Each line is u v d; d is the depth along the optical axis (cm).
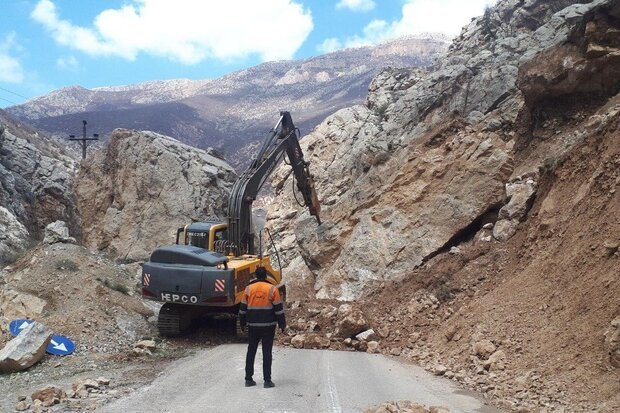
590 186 1346
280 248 3192
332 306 1759
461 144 2217
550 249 1364
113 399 861
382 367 1204
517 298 1291
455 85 2456
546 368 989
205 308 1492
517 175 1975
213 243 1606
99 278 1642
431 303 1634
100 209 3231
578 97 1903
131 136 3238
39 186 3900
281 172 3700
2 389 970
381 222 2227
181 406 827
